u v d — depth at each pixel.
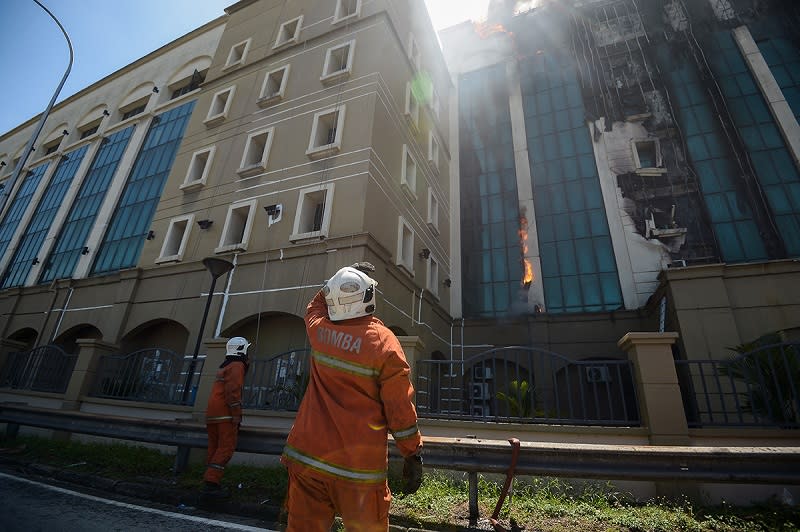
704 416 9.07
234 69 17.47
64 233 20.09
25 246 21.67
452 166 20.30
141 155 19.83
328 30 15.47
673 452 3.78
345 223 11.03
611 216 15.92
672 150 15.89
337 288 2.21
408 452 1.98
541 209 17.47
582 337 14.38
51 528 3.60
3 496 4.53
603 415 13.07
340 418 1.98
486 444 4.09
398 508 4.27
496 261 17.47
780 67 15.69
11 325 17.84
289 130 13.88
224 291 12.02
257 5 19.08
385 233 12.04
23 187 25.52
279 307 10.89
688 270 10.59
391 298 11.54
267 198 12.91
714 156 15.12
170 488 4.97
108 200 19.12
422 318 13.72
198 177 15.80
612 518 4.03
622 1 19.80
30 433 9.05
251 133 14.77
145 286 14.12
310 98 14.10
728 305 9.95
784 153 14.23
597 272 15.44
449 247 18.31
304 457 1.98
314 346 2.25
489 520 3.93
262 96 15.30
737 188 14.33
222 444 4.93
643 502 4.70
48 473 5.88
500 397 8.16
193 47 21.97
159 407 8.19
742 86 15.91
